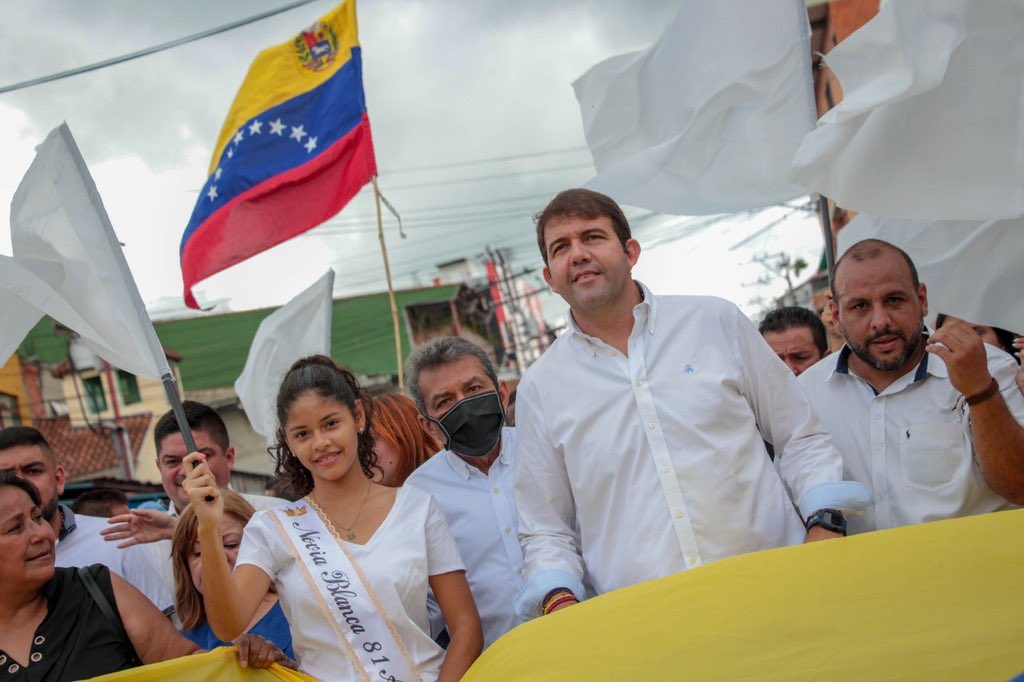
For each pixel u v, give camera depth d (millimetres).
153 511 4023
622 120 5137
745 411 3088
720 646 2564
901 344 3357
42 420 24719
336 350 27703
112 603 3256
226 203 7352
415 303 27781
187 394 25484
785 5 4738
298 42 7340
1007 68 3596
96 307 3359
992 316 4309
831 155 3818
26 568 3148
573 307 3172
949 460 3318
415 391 3781
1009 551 2607
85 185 3420
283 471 3385
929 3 3525
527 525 3262
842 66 3684
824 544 2734
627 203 4883
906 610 2527
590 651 2633
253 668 2922
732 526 2994
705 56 4863
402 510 3180
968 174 3703
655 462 3041
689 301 3195
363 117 7180
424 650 3045
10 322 3707
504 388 3889
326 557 3064
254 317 25766
